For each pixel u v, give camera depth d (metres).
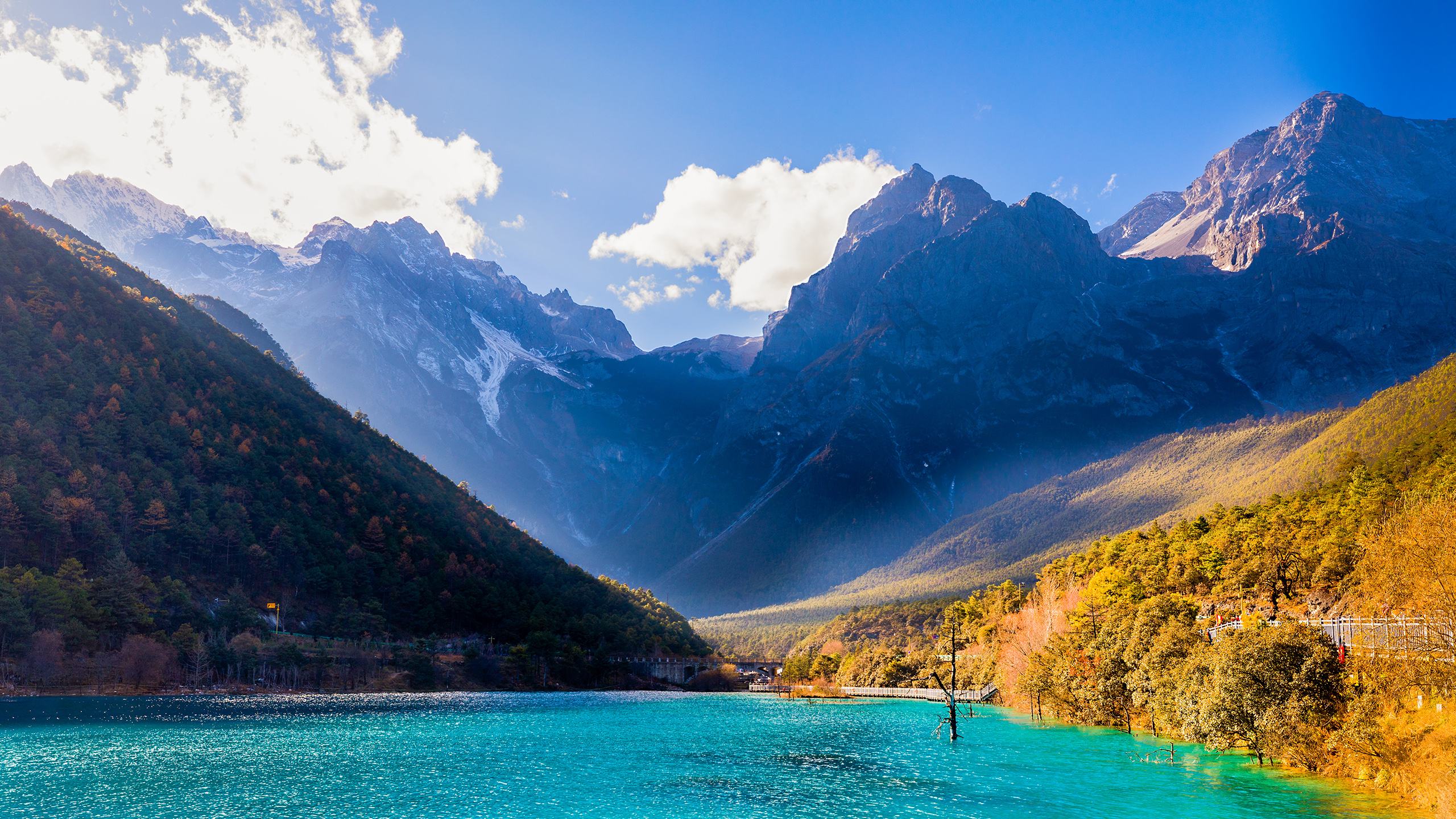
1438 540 82.81
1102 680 137.38
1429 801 71.69
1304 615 126.75
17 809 87.25
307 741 137.25
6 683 184.00
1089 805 83.06
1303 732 87.19
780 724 176.62
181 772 106.81
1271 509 187.75
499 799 92.81
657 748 135.00
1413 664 77.56
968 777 99.62
